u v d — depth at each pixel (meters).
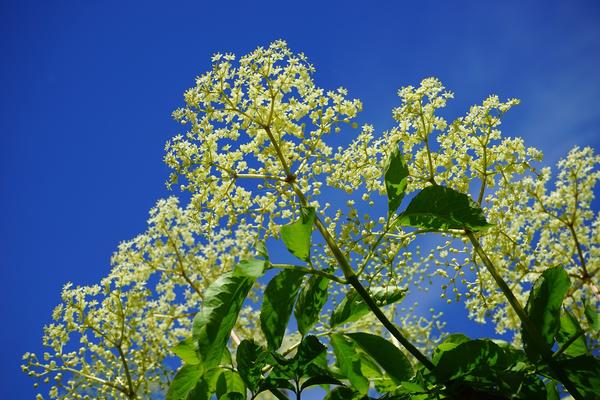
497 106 0.72
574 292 0.86
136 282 0.96
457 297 0.74
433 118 0.71
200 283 1.01
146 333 0.98
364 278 0.57
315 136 0.68
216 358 0.44
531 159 0.73
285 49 0.69
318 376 0.47
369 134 0.70
